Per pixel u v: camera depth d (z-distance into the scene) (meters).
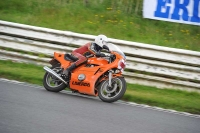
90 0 33.38
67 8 32.50
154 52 24.94
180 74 24.38
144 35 29.83
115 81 19.69
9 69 24.36
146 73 24.88
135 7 32.62
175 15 28.55
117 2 32.88
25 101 17.23
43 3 33.31
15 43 26.78
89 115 16.09
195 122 17.33
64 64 21.12
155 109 19.25
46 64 26.06
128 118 16.44
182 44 29.16
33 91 19.86
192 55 24.44
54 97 19.08
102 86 19.77
